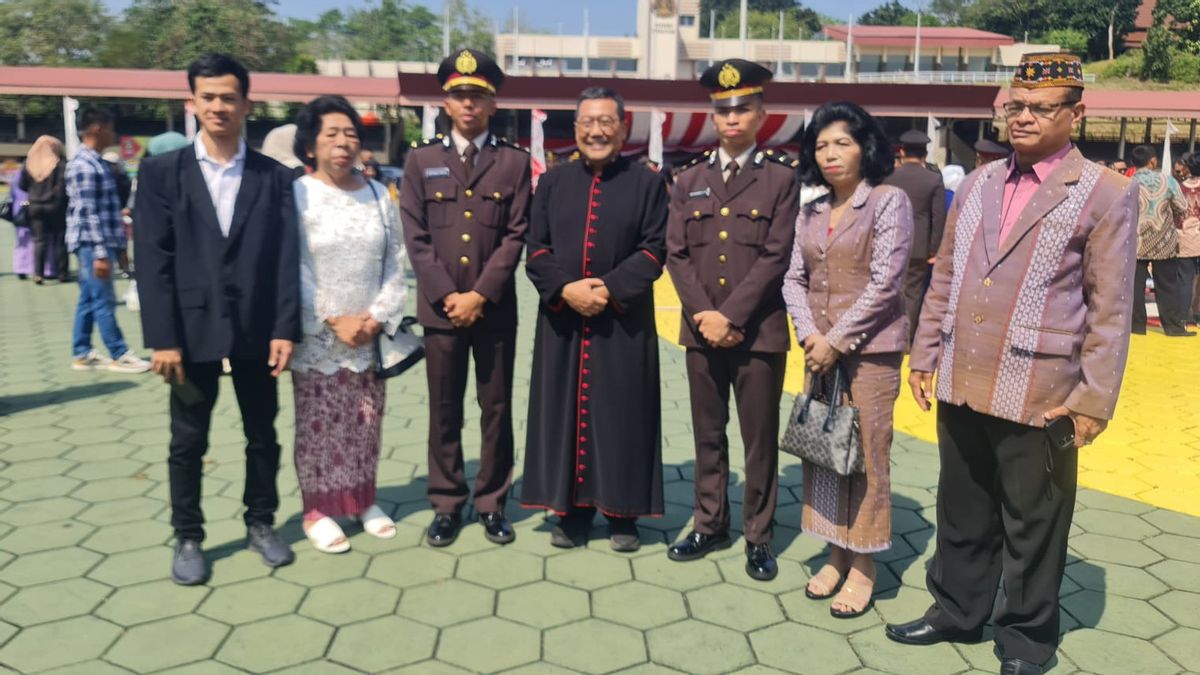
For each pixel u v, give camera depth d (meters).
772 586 3.46
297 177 3.63
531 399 3.85
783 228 3.41
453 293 3.66
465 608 3.24
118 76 27.86
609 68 77.94
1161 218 8.09
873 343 3.14
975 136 39.19
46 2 57.59
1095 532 3.98
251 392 3.46
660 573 3.56
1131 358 7.50
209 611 3.18
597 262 3.62
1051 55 2.61
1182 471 4.76
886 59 74.00
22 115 39.81
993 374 2.76
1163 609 3.29
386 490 4.39
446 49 66.81
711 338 3.40
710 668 2.88
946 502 3.01
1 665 2.80
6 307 9.24
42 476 4.45
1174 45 66.44
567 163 3.77
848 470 3.07
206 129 3.28
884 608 3.31
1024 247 2.71
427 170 3.74
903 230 3.11
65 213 10.60
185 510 3.40
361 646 2.97
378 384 3.82
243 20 59.12
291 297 3.39
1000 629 2.93
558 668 2.86
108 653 2.89
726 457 3.71
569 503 3.72
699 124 27.67
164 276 3.20
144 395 5.94
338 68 65.06
